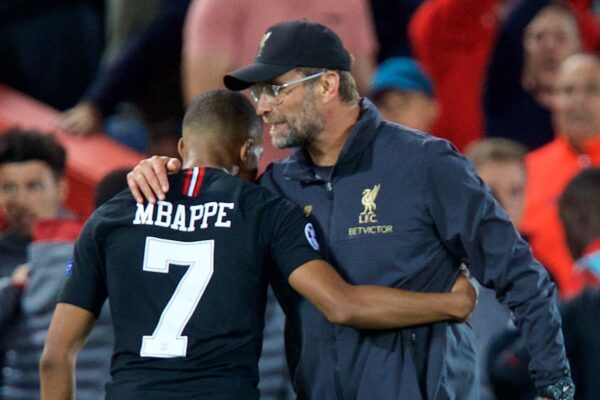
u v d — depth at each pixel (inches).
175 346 668.7
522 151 1058.7
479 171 1048.2
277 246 683.4
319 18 1083.9
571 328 827.4
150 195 690.8
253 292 681.0
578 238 971.9
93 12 1322.6
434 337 701.3
